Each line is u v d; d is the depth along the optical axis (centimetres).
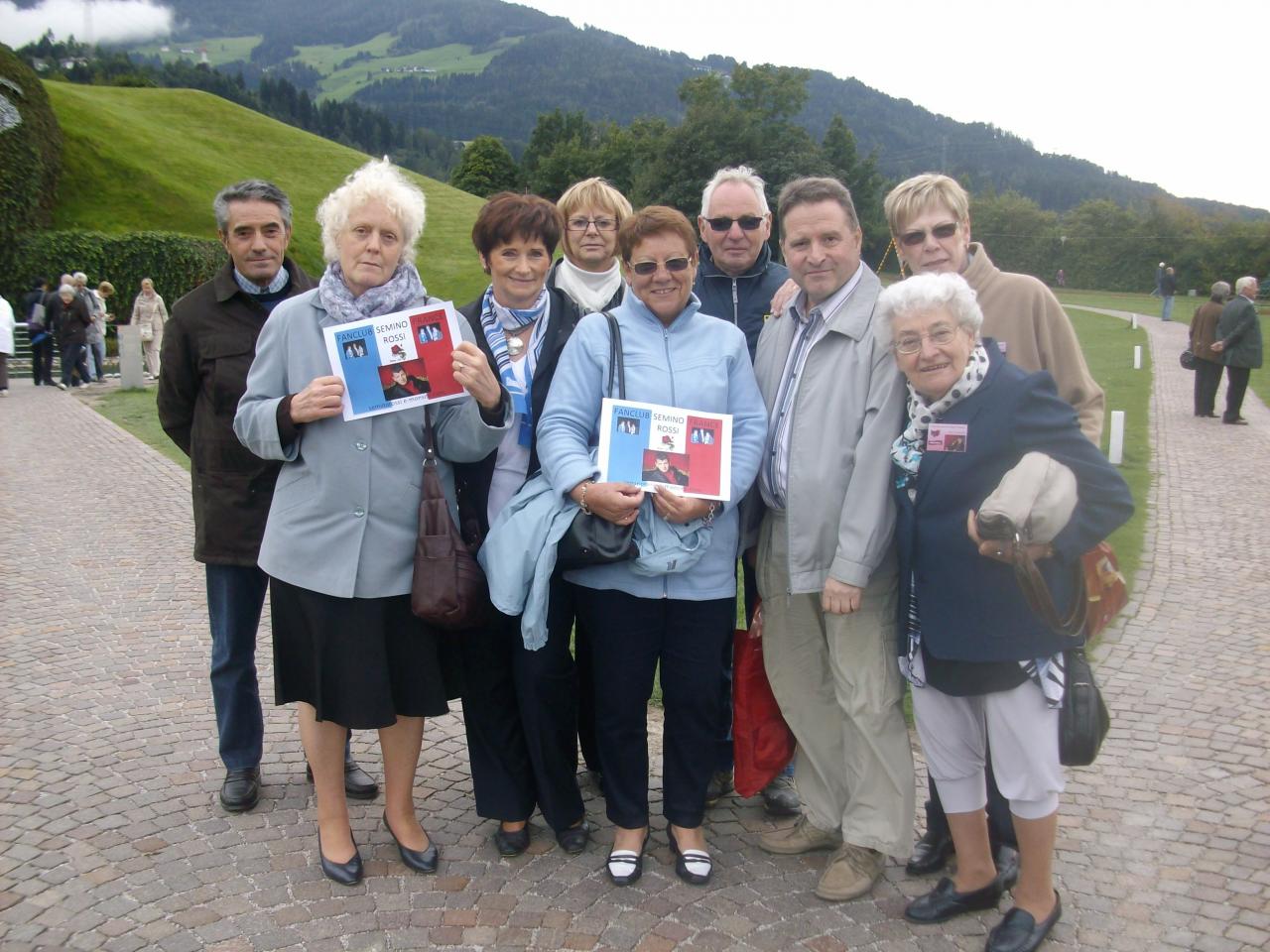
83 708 487
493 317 362
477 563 332
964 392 288
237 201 369
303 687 332
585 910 326
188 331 378
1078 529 266
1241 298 1411
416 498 331
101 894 331
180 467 1134
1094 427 326
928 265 335
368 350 317
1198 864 350
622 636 333
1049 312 329
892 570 326
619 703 338
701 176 6794
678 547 319
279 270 385
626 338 339
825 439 326
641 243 332
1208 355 1443
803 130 7219
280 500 329
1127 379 1931
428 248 3619
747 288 416
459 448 329
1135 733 459
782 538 346
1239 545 790
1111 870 347
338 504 321
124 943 304
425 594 315
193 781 413
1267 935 309
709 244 412
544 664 344
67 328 1917
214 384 374
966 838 315
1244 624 608
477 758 358
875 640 327
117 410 1600
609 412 321
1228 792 402
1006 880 336
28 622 617
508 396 326
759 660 365
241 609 386
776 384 352
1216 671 532
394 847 364
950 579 288
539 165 8781
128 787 407
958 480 286
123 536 833
